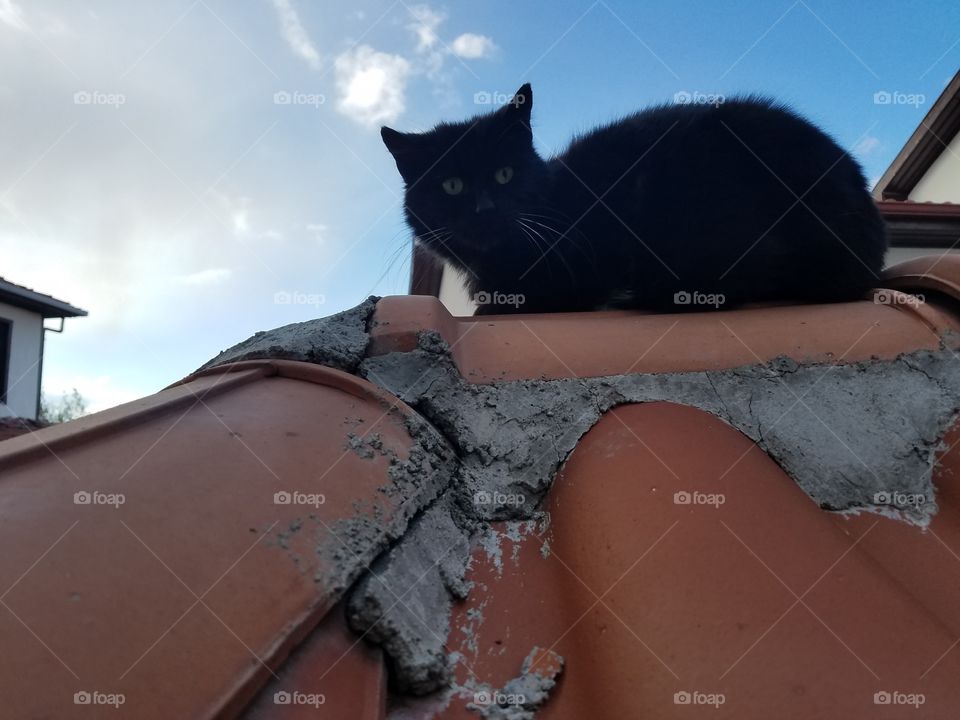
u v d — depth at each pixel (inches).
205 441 28.4
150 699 16.8
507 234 95.2
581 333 45.7
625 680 22.5
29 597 18.1
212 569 21.2
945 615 27.9
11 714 15.3
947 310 46.6
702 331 45.5
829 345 42.4
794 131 72.9
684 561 25.7
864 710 20.6
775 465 34.9
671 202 72.3
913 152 307.9
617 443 34.2
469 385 39.0
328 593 22.5
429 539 29.1
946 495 34.9
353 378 36.9
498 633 26.3
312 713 19.7
